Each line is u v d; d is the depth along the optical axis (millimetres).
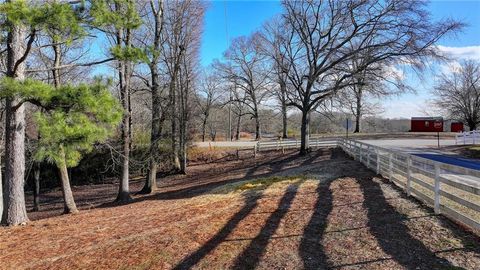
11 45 10852
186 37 27266
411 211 8367
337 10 24938
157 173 30375
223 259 6820
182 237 8328
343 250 6578
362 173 14625
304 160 25594
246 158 32938
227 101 56938
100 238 9203
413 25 22969
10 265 7871
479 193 6176
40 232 10641
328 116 30438
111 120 10023
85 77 20797
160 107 23297
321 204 9914
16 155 11859
